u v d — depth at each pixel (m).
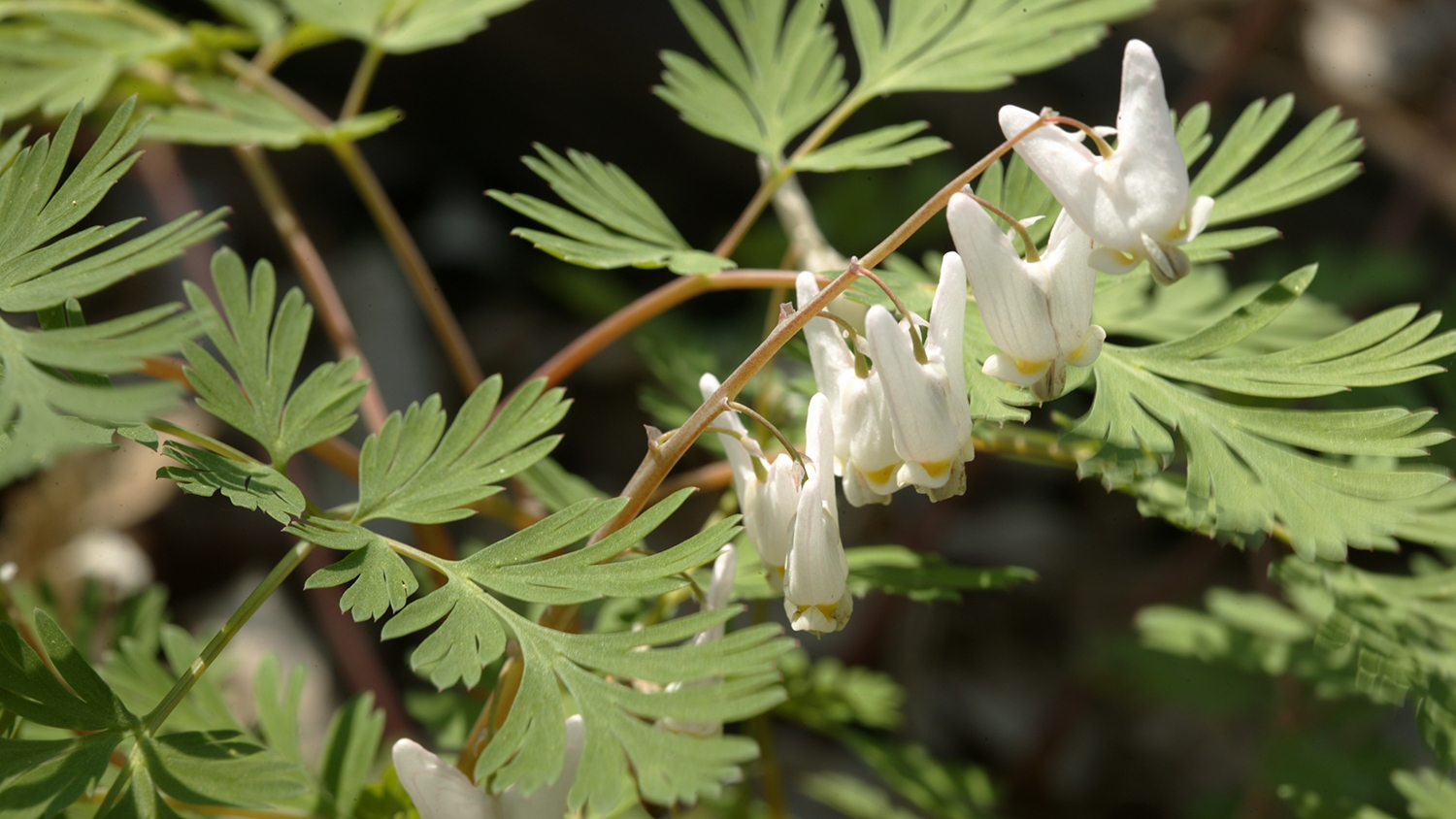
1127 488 0.35
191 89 0.39
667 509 0.32
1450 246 0.66
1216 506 0.33
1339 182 0.34
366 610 0.32
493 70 0.71
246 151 0.39
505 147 0.74
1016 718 0.56
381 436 0.33
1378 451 0.33
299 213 0.71
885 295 0.33
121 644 0.36
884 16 0.65
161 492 0.56
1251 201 0.35
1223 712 0.45
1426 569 0.37
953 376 0.32
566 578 0.32
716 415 0.32
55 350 0.31
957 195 0.32
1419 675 0.34
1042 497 0.67
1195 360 0.33
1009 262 0.32
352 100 0.38
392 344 0.66
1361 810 0.38
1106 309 0.36
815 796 0.43
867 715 0.40
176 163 0.59
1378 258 0.54
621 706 0.31
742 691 0.31
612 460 0.64
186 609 0.54
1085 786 0.54
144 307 0.62
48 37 0.39
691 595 0.35
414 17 0.39
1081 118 0.67
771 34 0.37
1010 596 0.61
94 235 0.32
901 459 0.32
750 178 0.72
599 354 0.68
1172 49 0.69
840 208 0.58
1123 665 0.48
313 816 0.35
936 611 0.60
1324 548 0.32
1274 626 0.42
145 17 0.39
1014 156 0.35
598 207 0.35
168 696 0.32
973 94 0.67
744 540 0.35
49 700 0.31
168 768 0.31
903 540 0.56
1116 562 0.63
